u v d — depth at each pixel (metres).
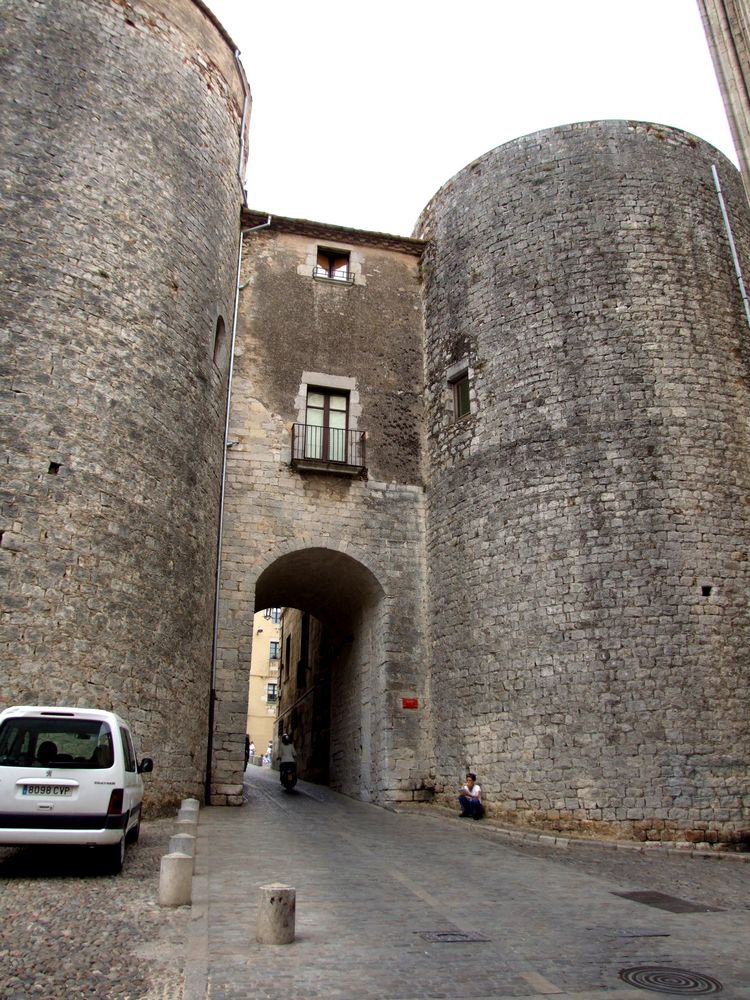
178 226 15.54
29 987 4.73
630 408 15.41
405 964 5.55
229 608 16.53
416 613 17.88
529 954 5.98
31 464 11.89
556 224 17.36
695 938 6.77
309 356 19.28
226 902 7.10
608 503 14.91
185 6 17.23
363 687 18.73
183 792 13.35
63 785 7.68
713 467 15.04
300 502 17.89
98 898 6.96
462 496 17.23
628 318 16.05
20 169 13.28
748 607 14.25
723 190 17.77
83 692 11.48
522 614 15.17
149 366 14.06
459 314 18.70
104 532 12.45
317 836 12.01
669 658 13.70
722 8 12.30
